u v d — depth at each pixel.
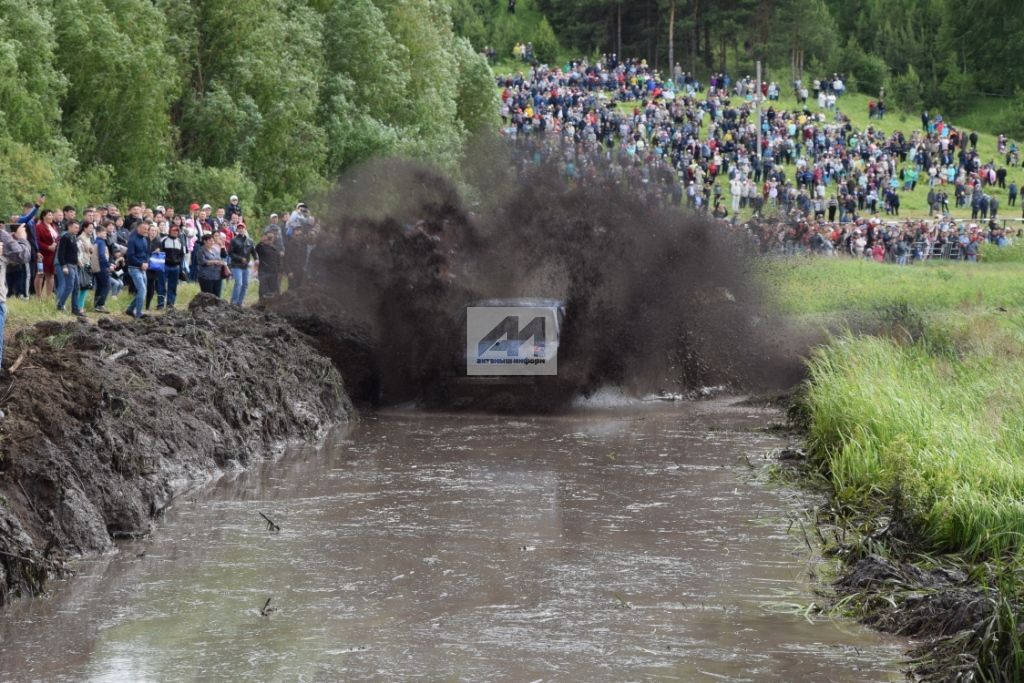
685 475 17.33
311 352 23.64
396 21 65.69
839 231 61.47
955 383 20.11
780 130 91.56
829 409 18.81
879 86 147.12
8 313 20.94
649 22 156.75
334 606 11.08
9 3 38.78
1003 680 9.04
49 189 36.12
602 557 12.84
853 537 13.55
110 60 43.03
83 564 12.39
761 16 153.00
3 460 12.66
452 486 16.45
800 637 10.25
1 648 9.82
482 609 11.03
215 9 53.25
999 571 10.57
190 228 31.48
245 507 15.11
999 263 63.84
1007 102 149.12
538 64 131.62
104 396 15.84
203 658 9.64
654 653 9.83
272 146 53.59
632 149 81.56
